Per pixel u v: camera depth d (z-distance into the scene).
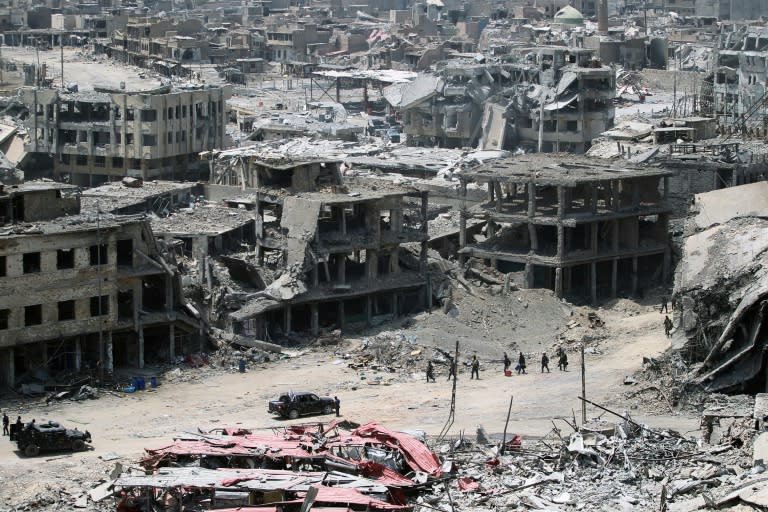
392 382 112.56
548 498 71.62
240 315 123.56
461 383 111.31
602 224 145.38
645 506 69.38
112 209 145.50
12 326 108.06
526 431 92.25
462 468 79.00
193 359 117.94
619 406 99.44
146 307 118.88
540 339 128.75
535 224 140.88
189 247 138.62
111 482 77.56
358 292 130.75
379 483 73.69
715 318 102.12
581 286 145.50
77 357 111.88
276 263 132.12
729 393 98.38
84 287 111.25
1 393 107.31
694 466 75.50
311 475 74.81
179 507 71.75
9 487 81.44
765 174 157.75
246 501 71.19
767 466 71.62
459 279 139.62
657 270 147.75
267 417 100.94
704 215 120.44
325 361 120.62
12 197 112.75
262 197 132.75
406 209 156.12
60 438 90.62
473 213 145.50
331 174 137.38
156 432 96.94
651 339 123.50
